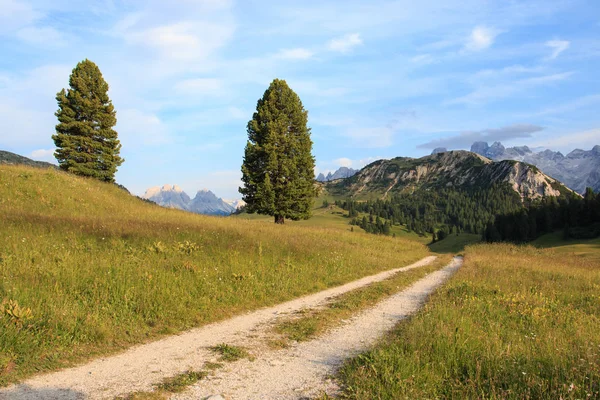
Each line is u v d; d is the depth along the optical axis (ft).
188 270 40.24
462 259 99.91
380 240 119.34
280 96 124.16
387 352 20.88
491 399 15.31
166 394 16.49
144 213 90.79
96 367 19.43
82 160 125.08
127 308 28.48
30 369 18.34
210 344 23.97
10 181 82.38
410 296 43.19
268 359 21.49
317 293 42.70
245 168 121.08
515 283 49.96
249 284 39.99
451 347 21.13
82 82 124.47
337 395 16.76
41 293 27.68
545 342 23.12
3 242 40.78
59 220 56.54
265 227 95.25
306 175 125.18
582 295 43.19
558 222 374.02
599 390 15.94
